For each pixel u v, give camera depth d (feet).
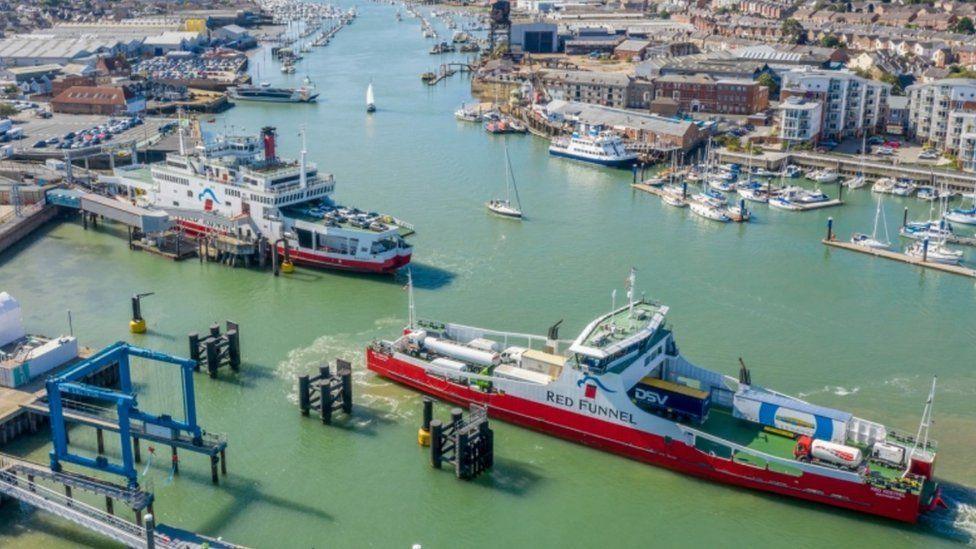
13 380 382.22
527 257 592.60
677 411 361.10
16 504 328.70
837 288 546.67
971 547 309.01
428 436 366.43
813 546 311.68
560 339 449.89
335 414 389.80
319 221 574.97
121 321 486.38
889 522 321.52
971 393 414.41
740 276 564.30
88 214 650.02
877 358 450.71
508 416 384.47
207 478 346.95
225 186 593.83
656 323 377.30
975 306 520.83
